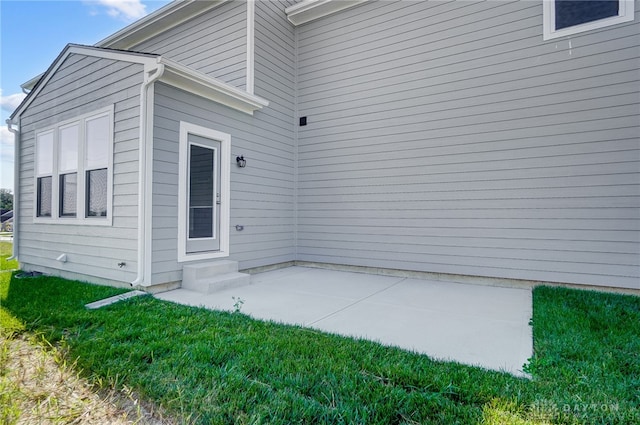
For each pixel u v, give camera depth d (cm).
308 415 175
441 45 571
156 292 447
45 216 596
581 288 466
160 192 452
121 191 457
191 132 498
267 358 242
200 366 229
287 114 709
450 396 195
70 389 208
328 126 690
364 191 645
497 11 527
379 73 631
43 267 593
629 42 445
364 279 575
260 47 643
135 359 238
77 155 529
